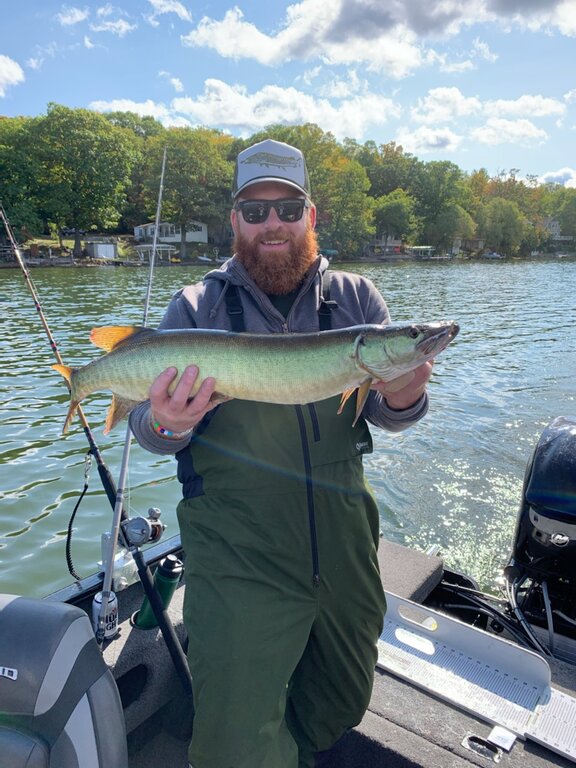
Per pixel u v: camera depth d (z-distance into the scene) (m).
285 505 2.19
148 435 2.24
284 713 2.24
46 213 60.22
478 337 20.03
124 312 24.72
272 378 2.27
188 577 2.19
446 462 8.85
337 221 77.38
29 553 6.33
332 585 2.26
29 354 15.89
